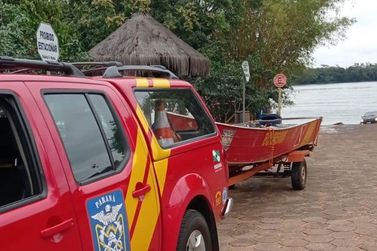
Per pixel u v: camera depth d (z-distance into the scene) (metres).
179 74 11.20
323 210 7.46
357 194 8.47
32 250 2.47
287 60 20.39
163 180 3.84
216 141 5.07
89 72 4.57
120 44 11.06
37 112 2.76
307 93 129.75
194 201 4.42
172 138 4.26
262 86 19.50
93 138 3.22
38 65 3.34
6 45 7.15
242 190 9.22
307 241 6.01
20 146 2.64
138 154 3.61
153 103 4.18
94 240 2.92
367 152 13.80
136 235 3.38
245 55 19.69
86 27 15.52
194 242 4.21
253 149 7.49
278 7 18.86
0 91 2.58
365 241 5.93
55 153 2.78
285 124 10.58
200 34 16.28
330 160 12.52
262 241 6.09
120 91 3.79
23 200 2.53
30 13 9.03
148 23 11.55
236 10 17.36
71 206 2.77
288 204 7.96
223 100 17.52
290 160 8.77
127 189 3.34
